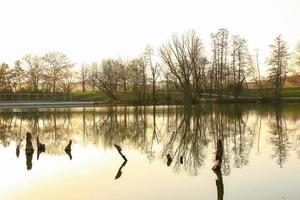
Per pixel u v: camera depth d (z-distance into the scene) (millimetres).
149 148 31031
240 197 17141
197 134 39938
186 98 102938
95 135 40625
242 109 79750
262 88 115750
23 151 30562
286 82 138125
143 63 120875
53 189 19172
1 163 25734
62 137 39312
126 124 52125
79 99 118250
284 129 42531
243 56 114500
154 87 114125
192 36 105875
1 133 43531
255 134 38750
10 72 122562
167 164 24453
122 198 17422
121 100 118312
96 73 143750
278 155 26656
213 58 113875
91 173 22359
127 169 23172
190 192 18109
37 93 109875
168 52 105625
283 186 18703
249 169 22516
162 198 17312
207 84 113188
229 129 43875
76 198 17625
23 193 18594
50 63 132375
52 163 25438
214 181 19984
